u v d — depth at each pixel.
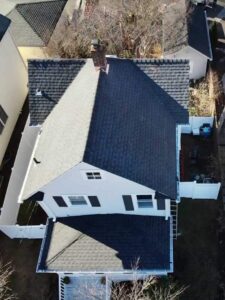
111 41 36.19
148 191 20.58
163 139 22.91
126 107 22.28
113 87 22.47
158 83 24.56
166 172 21.64
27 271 25.14
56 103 25.45
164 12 37.09
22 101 34.59
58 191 21.06
